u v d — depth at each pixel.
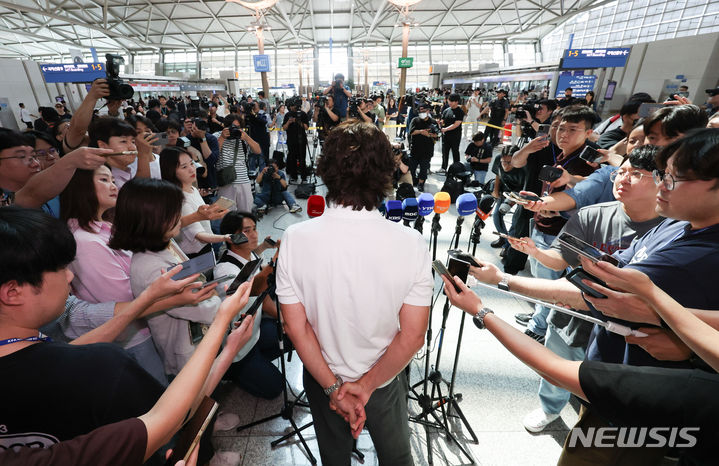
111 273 1.34
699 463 0.65
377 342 0.89
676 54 11.53
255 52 30.97
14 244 0.55
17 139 1.65
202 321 1.31
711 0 17.31
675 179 0.79
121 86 2.29
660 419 0.63
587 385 0.67
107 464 0.50
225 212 1.94
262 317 2.24
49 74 10.02
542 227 2.37
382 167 0.81
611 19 23.05
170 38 27.89
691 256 0.79
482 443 1.75
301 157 6.14
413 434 1.80
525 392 2.05
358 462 1.66
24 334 0.62
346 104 6.61
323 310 0.85
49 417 0.59
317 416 1.07
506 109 8.45
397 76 32.66
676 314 0.70
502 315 2.73
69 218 1.34
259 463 1.67
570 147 2.36
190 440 0.63
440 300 2.91
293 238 0.86
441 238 4.04
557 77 10.80
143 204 1.19
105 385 0.62
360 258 0.81
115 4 21.77
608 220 1.43
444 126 6.57
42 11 19.00
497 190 3.81
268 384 1.95
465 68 32.50
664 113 1.59
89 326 1.25
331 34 26.61
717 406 0.59
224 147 3.85
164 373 1.44
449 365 2.24
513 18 26.08
